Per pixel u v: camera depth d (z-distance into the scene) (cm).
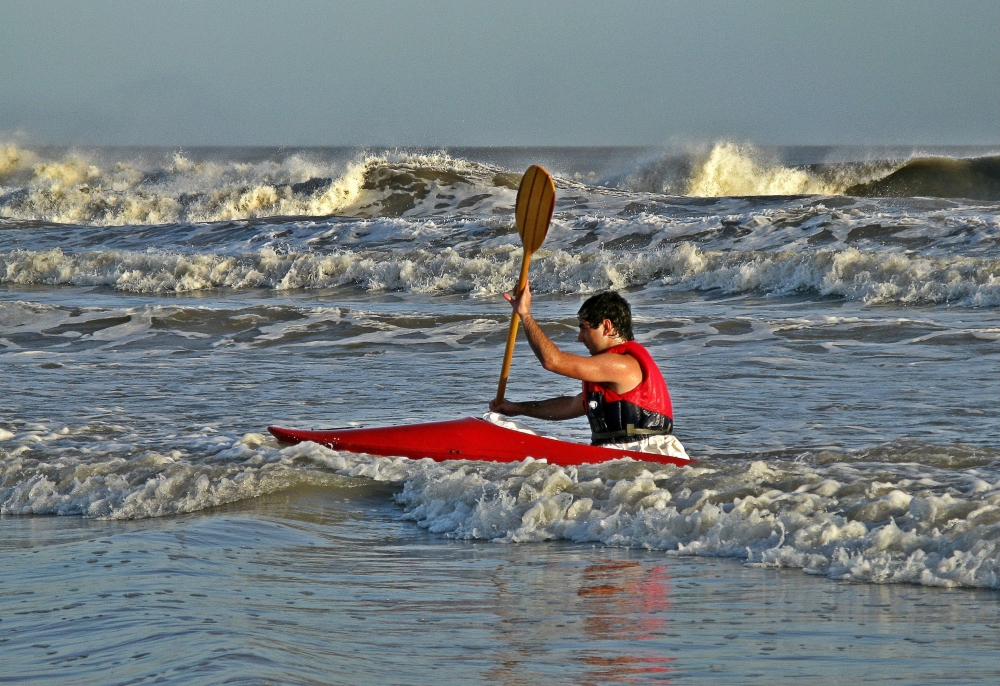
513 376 3142
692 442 2202
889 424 2347
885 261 4862
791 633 935
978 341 3481
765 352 3444
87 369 3344
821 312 4394
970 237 5469
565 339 3900
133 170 12344
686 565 1274
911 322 3841
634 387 1772
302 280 6103
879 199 6819
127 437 2252
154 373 3256
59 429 2355
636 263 5509
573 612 1021
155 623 885
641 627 955
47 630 890
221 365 3422
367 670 775
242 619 919
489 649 862
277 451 1973
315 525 1553
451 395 2831
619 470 1691
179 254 6688
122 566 1180
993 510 1343
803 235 5900
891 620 988
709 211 6988
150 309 4431
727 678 782
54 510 1684
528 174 1848
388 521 1593
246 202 9131
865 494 1531
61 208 9706
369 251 6397
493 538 1465
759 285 5116
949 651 870
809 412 2506
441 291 5650
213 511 1645
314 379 3125
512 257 5997
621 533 1444
